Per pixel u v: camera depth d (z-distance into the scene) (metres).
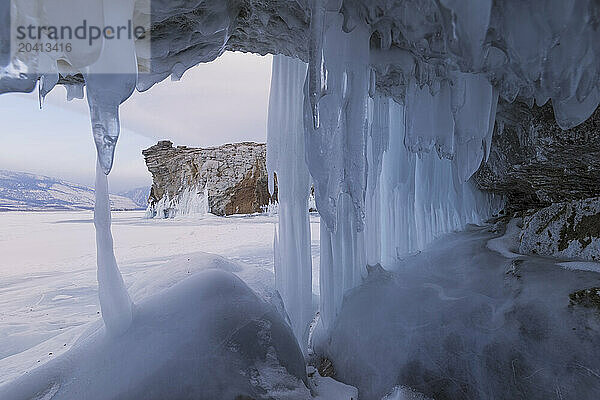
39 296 8.17
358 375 4.16
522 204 7.23
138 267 10.47
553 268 4.12
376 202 5.70
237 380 2.80
